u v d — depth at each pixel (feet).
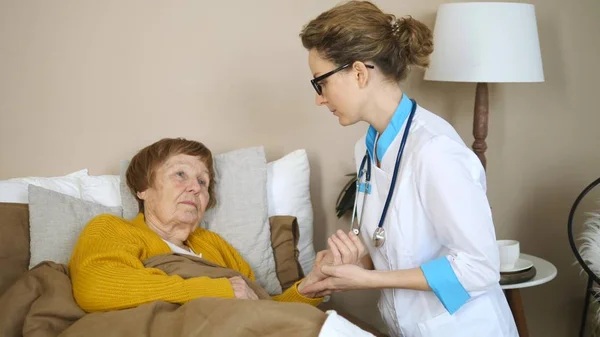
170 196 6.58
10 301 5.76
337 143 8.79
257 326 4.88
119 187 7.35
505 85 9.21
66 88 7.91
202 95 8.28
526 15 7.55
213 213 7.24
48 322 5.53
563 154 9.52
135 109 8.11
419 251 5.18
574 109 9.44
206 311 5.06
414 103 5.30
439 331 5.26
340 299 9.12
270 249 7.34
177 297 5.59
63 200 6.83
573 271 9.72
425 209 5.03
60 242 6.63
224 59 8.29
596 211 9.59
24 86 7.82
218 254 6.91
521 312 7.64
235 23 8.25
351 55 5.01
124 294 5.57
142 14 7.98
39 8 7.73
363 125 8.80
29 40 7.76
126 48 7.99
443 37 7.61
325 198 8.88
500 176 9.42
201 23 8.16
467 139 9.25
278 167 7.88
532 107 9.34
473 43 7.41
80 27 7.85
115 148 8.12
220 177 7.32
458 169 4.81
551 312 9.78
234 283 5.92
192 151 6.86
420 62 5.22
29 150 7.93
